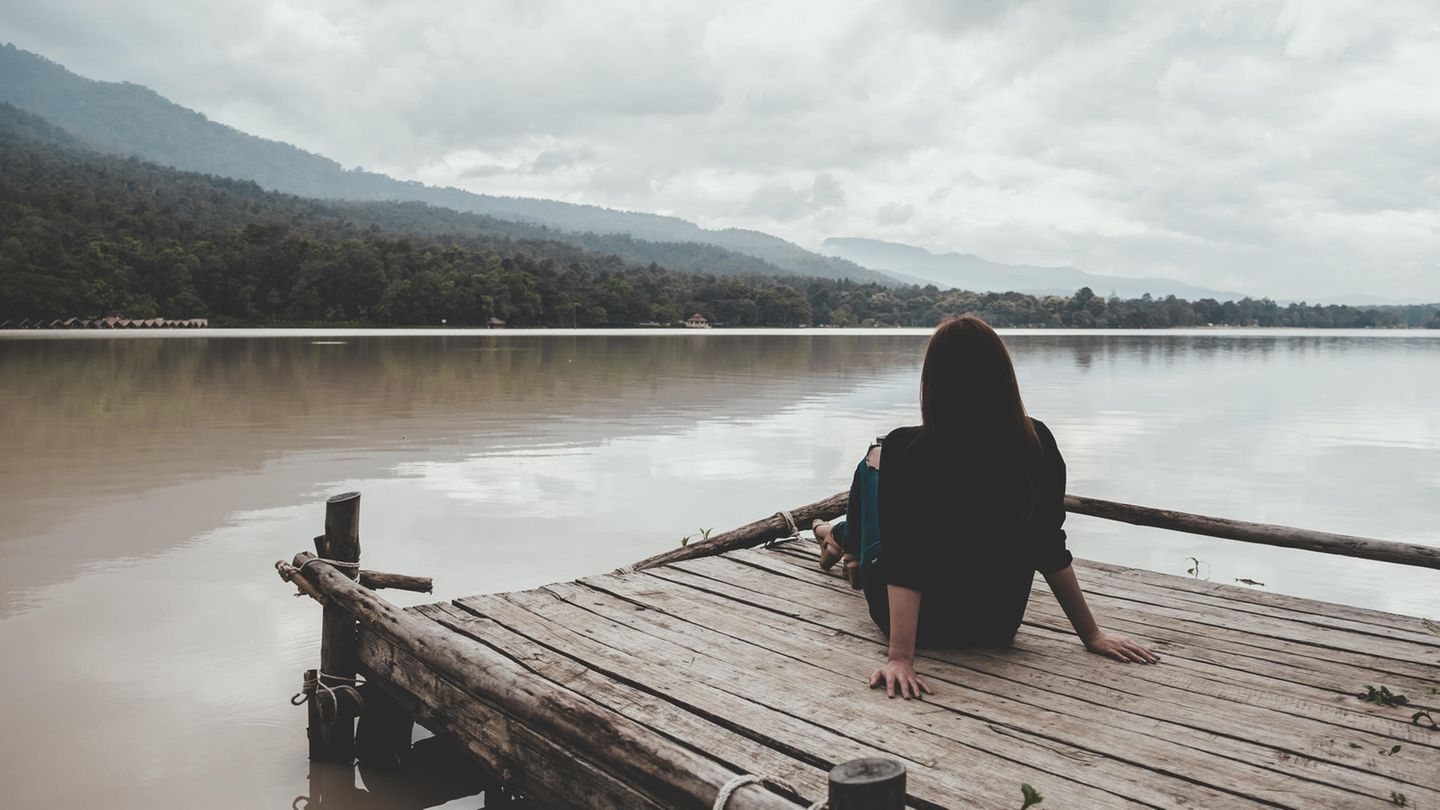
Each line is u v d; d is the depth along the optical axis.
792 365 34.31
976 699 3.20
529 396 20.09
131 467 10.77
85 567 6.68
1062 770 2.68
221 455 11.66
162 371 26.94
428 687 3.67
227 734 4.23
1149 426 16.45
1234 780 2.63
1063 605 3.67
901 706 3.14
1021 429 3.24
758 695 3.25
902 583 3.30
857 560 4.12
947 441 3.23
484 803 3.81
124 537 7.53
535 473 10.70
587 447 12.73
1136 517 5.36
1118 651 3.61
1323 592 6.92
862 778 1.66
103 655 5.06
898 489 3.28
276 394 19.94
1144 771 2.69
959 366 3.22
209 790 3.78
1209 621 4.14
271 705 4.52
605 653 3.71
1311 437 15.18
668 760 2.40
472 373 27.50
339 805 3.74
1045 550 3.46
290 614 5.74
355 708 4.14
